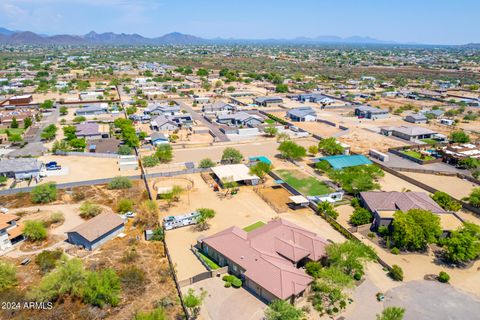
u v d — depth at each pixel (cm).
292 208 6931
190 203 7088
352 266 4706
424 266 5119
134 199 7188
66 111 15100
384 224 5988
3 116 13512
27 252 5388
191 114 15162
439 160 9556
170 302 4294
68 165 9112
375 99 18962
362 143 11281
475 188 7500
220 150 10538
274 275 4453
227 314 4134
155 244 5622
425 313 4191
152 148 10556
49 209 6750
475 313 4212
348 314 4147
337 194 7356
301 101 18362
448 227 5703
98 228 5653
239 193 7600
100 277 4481
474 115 14888
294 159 9812
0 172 8025
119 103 16988
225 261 5034
